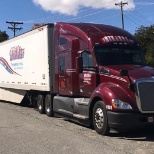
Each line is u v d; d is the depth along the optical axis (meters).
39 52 15.06
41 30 14.75
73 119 12.16
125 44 11.40
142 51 11.69
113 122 9.39
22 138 9.44
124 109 9.31
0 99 21.88
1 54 20.95
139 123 9.32
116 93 9.53
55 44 13.80
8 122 12.33
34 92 16.81
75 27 12.27
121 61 11.00
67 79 12.61
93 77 10.87
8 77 19.67
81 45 11.72
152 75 9.59
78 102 11.54
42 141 9.02
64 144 8.65
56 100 13.47
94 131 10.59
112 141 9.07
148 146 8.51
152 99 9.34
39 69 15.11
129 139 9.37
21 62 17.50
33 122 12.40
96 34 11.45
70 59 12.35
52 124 11.97
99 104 10.02
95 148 8.20
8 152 7.89
